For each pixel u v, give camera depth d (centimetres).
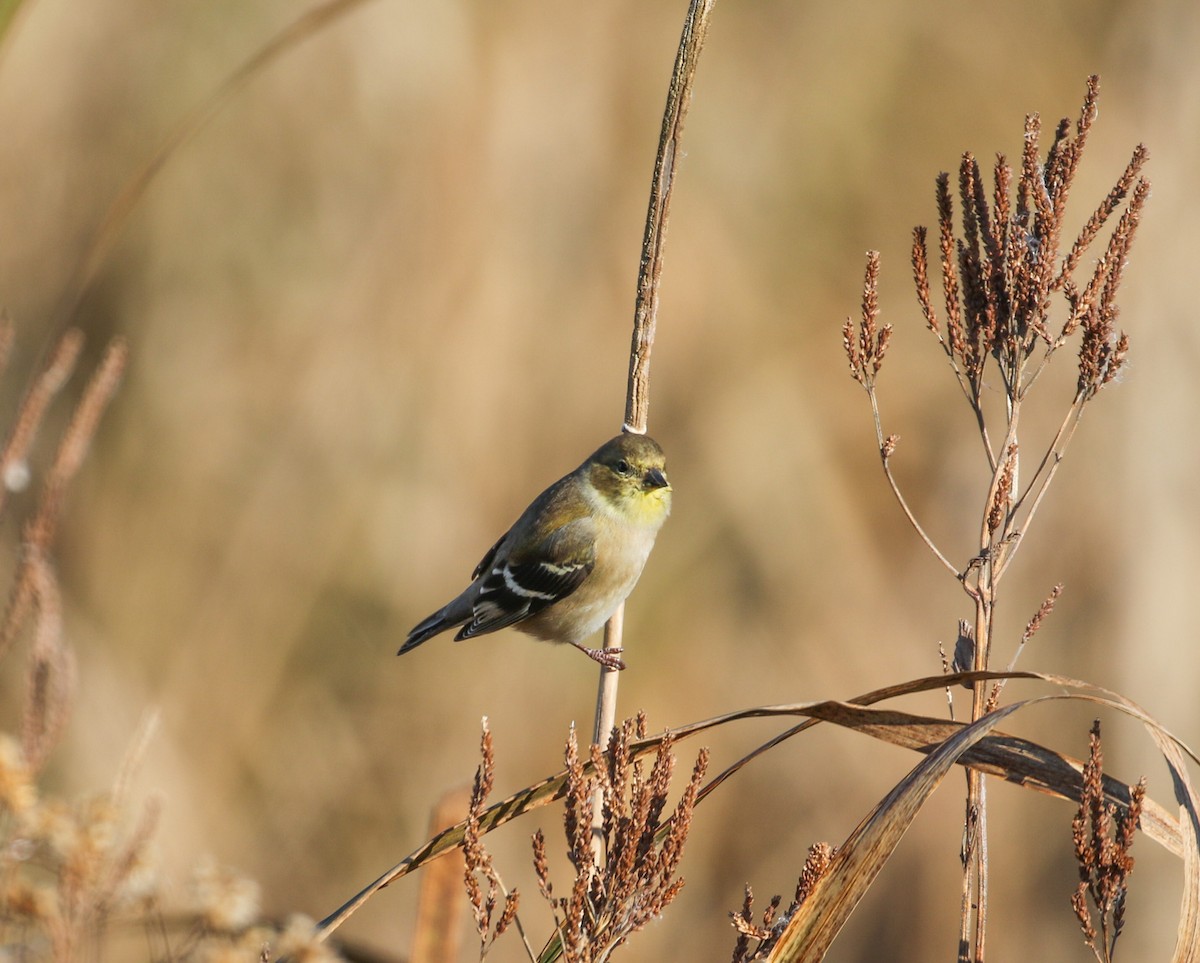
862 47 1694
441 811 579
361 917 1220
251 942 353
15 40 1377
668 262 1520
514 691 1333
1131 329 1386
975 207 532
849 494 1454
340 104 1495
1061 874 1201
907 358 1534
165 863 1077
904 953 1206
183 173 1452
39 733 385
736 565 1406
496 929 464
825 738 1304
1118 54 1591
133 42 1450
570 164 1517
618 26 1585
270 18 1495
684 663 1356
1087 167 1485
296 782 1264
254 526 1367
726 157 1616
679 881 468
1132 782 1260
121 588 1304
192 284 1450
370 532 1384
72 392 1365
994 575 517
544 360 1469
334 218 1481
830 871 448
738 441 1456
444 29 1502
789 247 1612
